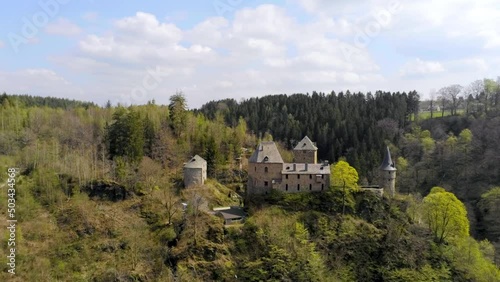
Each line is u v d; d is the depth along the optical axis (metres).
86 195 90.50
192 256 74.62
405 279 74.62
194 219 82.06
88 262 74.50
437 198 86.69
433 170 147.12
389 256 79.50
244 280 71.75
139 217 86.19
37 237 78.25
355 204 89.25
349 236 81.75
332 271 75.44
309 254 75.56
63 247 77.06
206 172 104.88
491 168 135.38
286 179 90.94
